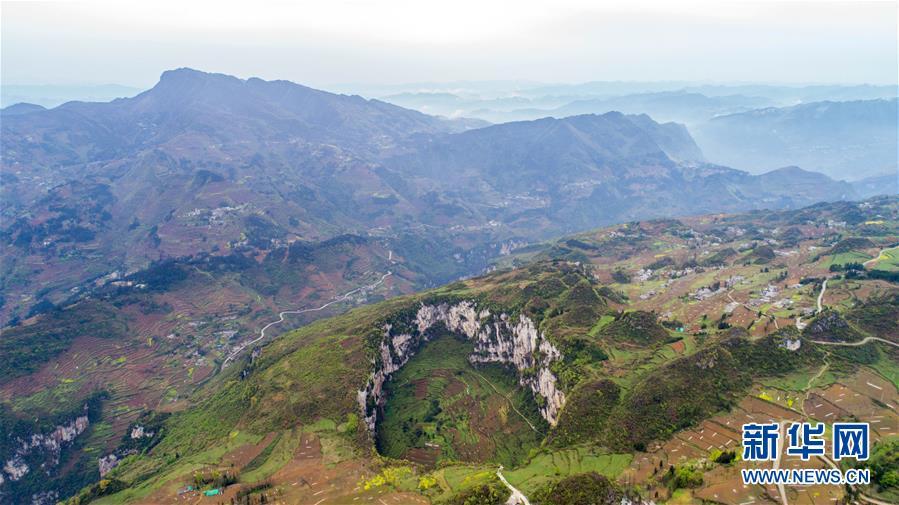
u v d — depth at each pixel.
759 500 167.38
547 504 177.00
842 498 166.00
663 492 177.75
